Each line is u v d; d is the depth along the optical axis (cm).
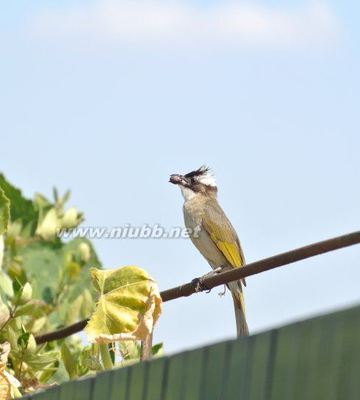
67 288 1452
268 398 480
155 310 1020
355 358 422
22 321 1234
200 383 540
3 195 1179
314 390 446
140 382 603
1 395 975
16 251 1486
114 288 1023
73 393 689
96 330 1012
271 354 481
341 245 861
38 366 1117
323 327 443
